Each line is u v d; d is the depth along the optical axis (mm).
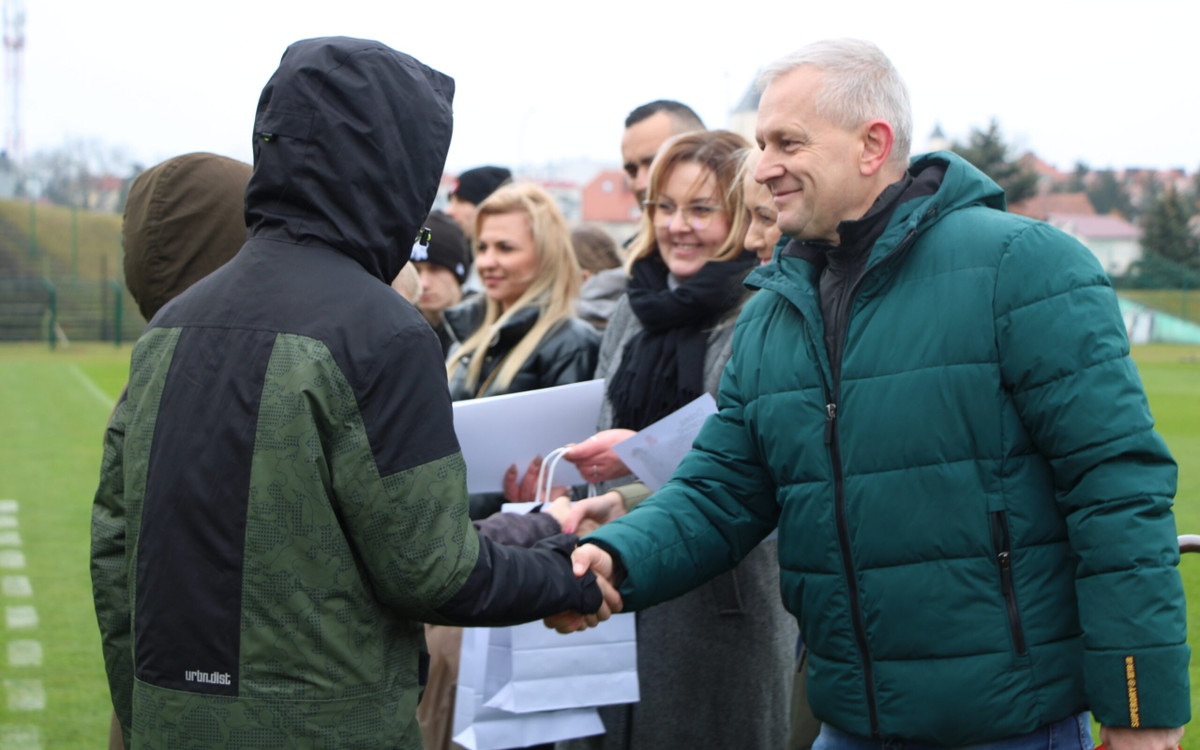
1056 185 71438
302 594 1513
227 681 1511
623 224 64000
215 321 1598
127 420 1666
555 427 2615
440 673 3004
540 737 2404
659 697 2574
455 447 1613
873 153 1847
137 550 1587
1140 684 1592
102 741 3977
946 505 1740
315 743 1517
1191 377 23547
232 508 1516
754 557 2527
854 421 1814
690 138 2697
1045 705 1727
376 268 1669
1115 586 1618
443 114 1715
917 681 1767
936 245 1799
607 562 2002
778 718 2555
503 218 3348
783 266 1972
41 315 38531
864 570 1809
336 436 1531
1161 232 47219
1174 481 1661
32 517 8609
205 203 2354
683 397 2584
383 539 1545
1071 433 1658
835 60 1837
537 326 3299
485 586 1632
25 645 5242
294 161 1612
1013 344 1710
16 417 16016
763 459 2053
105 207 67562
